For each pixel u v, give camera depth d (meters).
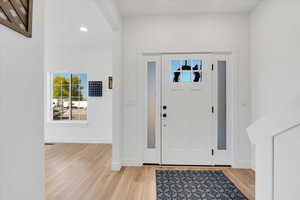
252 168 3.27
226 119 3.47
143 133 3.54
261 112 2.96
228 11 3.31
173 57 3.51
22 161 0.96
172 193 2.43
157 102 3.55
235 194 2.41
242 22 3.36
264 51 2.87
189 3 3.04
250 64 3.33
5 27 0.85
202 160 3.48
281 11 2.45
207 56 3.47
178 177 2.94
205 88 3.48
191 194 2.41
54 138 5.34
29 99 1.02
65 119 5.48
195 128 3.50
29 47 1.02
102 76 5.26
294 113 0.80
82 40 4.68
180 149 3.52
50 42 4.80
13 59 0.90
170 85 3.53
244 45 3.36
